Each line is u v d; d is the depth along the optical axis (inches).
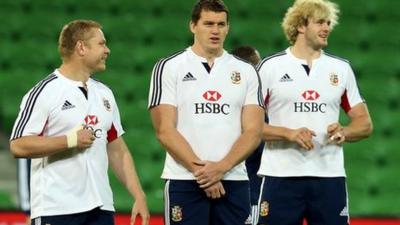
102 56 784.3
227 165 781.9
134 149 1798.7
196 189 802.2
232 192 806.5
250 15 2234.3
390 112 1980.8
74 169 768.3
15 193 1664.6
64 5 2226.9
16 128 760.3
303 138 848.9
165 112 804.0
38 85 773.9
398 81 2090.3
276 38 2165.4
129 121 1872.5
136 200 791.7
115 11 2234.3
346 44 2171.5
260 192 904.9
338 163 890.1
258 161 997.2
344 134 872.9
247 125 807.1
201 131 801.6
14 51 2070.6
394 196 1761.8
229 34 2149.4
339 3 2260.1
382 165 1854.1
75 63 780.6
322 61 898.1
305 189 883.4
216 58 816.9
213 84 807.7
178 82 809.5
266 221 892.0
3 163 1787.6
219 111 805.2
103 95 795.4
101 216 781.3
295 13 897.5
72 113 770.2
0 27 2137.1
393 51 2181.3
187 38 2155.5
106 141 792.9
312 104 885.2
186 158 781.9
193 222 802.2
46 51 2079.2
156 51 2097.7
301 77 888.9
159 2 2247.8
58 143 742.5
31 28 2145.7
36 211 768.9
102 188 779.4
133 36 2149.4
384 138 1910.7
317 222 889.5
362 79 2084.2
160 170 1744.6
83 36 776.3
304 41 896.9
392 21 2255.2
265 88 895.1
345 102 908.6
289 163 882.8
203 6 804.6
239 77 815.1
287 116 888.9
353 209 1712.6
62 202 763.4
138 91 1967.3
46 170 768.3
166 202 810.8
